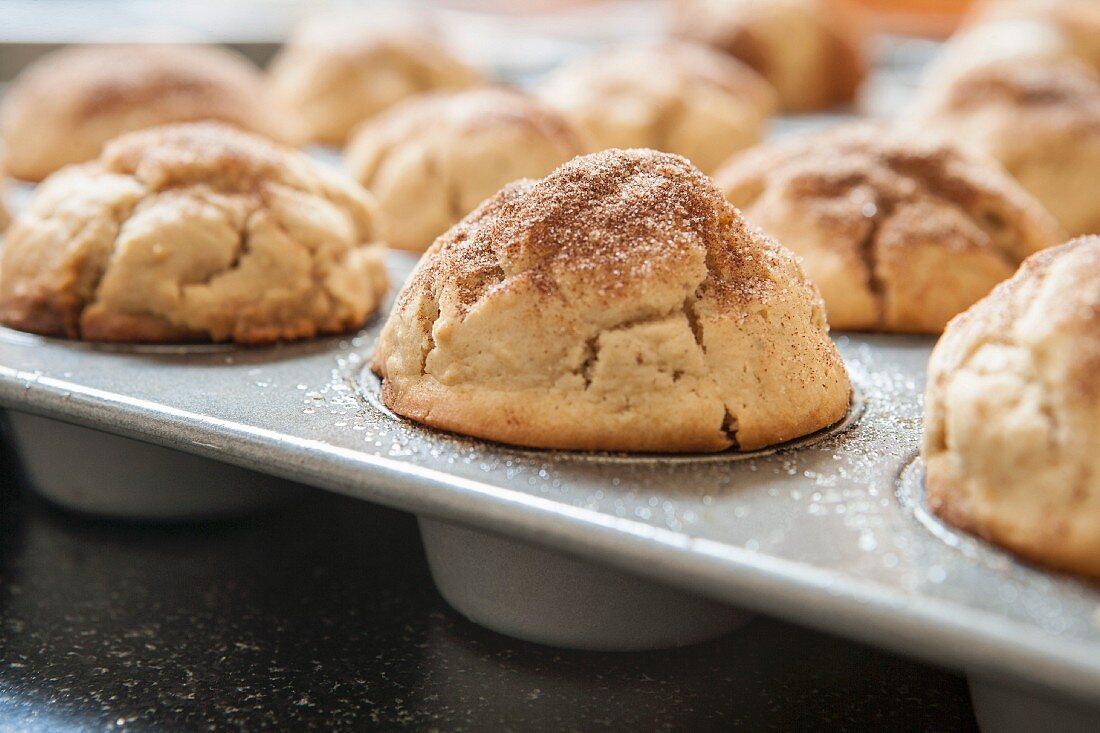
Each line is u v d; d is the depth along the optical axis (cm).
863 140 38
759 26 70
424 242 42
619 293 28
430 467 27
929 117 48
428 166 42
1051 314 26
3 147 52
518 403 28
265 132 51
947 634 23
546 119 43
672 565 25
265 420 29
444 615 30
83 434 33
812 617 24
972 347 27
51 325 34
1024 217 36
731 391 28
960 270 35
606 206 29
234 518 34
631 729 27
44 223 35
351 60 60
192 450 29
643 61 56
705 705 28
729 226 29
